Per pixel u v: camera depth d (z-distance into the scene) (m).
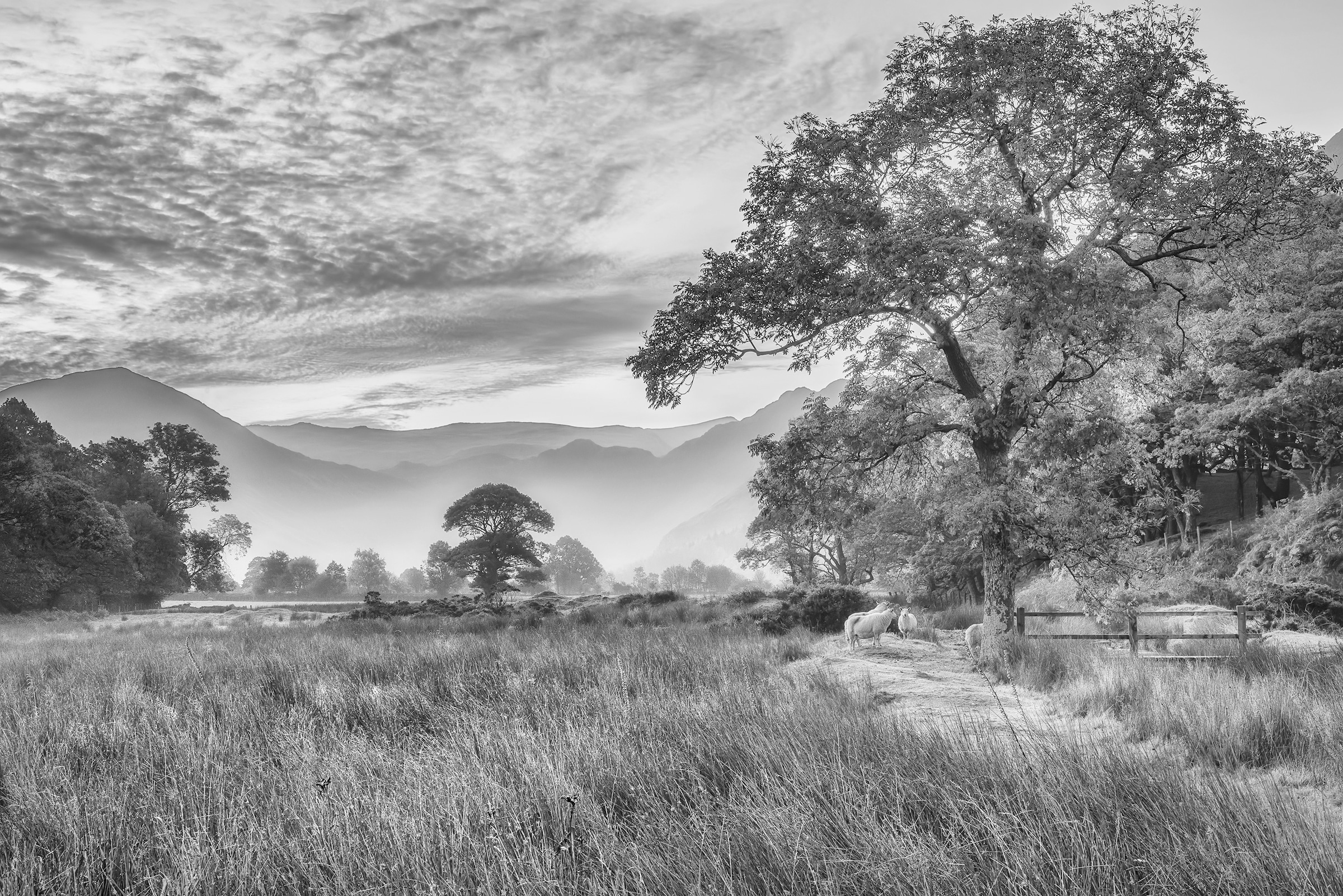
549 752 6.70
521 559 87.81
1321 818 5.43
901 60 15.80
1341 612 21.95
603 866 4.51
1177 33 15.21
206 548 96.88
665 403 16.55
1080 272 14.27
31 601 54.12
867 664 14.68
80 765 7.37
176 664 14.27
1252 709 8.27
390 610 38.38
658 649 14.73
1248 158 14.74
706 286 15.76
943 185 16.31
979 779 5.54
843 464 16.72
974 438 16.31
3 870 4.88
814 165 15.53
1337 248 25.11
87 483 79.81
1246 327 28.33
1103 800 5.09
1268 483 44.44
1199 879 4.12
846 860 4.36
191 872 4.56
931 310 15.12
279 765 7.07
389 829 5.02
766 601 34.97
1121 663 12.27
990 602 15.83
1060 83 15.15
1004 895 4.02
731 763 6.50
